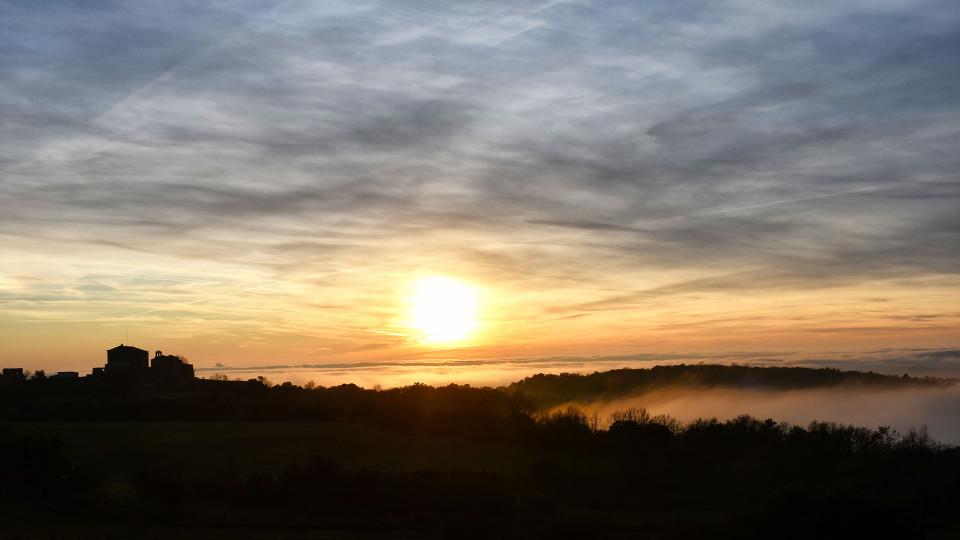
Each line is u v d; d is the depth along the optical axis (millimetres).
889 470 73875
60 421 109125
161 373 161375
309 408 116062
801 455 83688
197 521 55812
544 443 95000
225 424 108312
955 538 53031
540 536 50469
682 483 75062
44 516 55531
